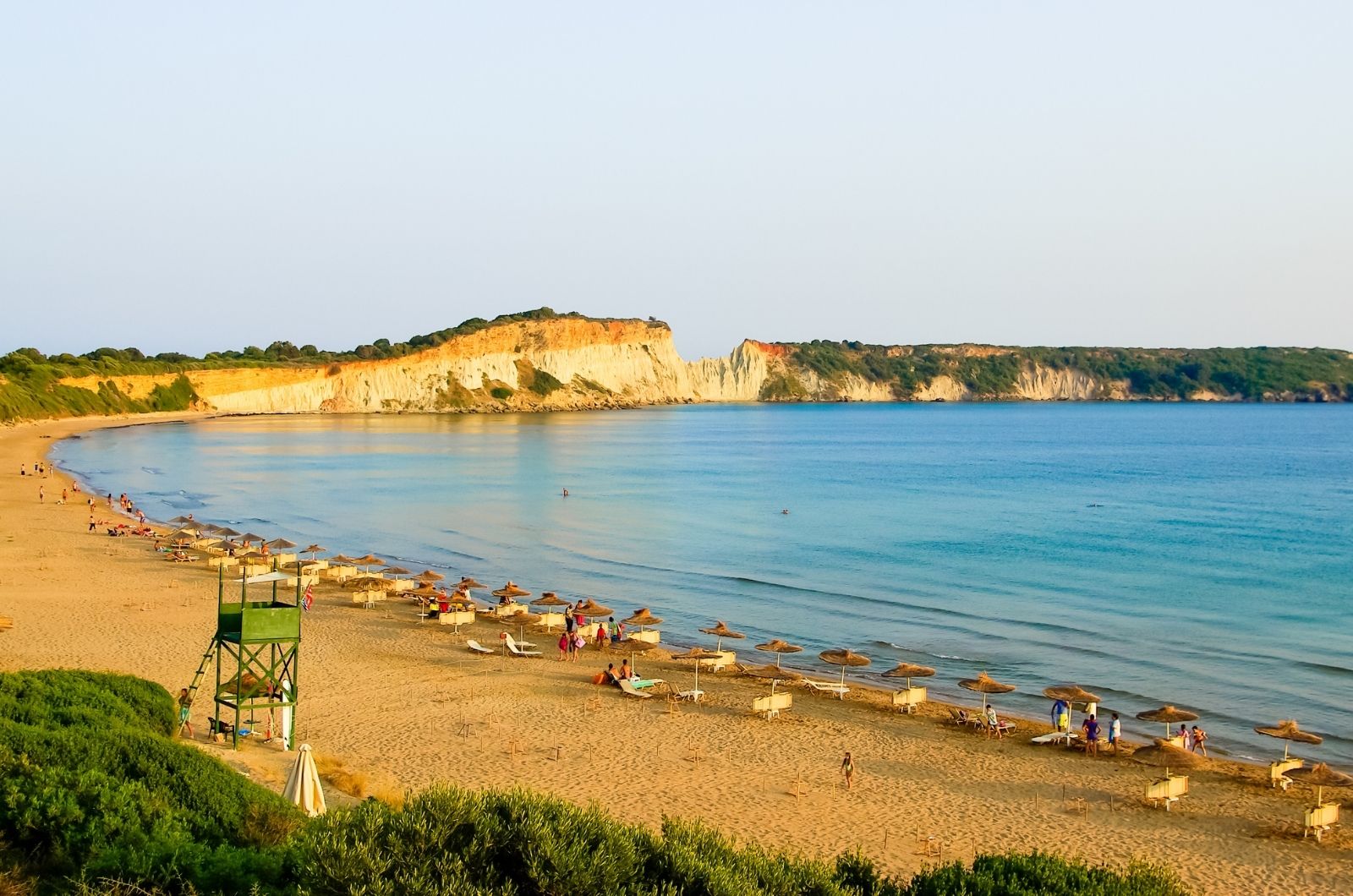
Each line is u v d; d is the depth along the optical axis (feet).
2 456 407.85
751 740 104.88
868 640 152.56
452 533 255.91
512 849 45.37
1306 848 81.41
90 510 265.75
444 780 88.63
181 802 57.41
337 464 429.79
